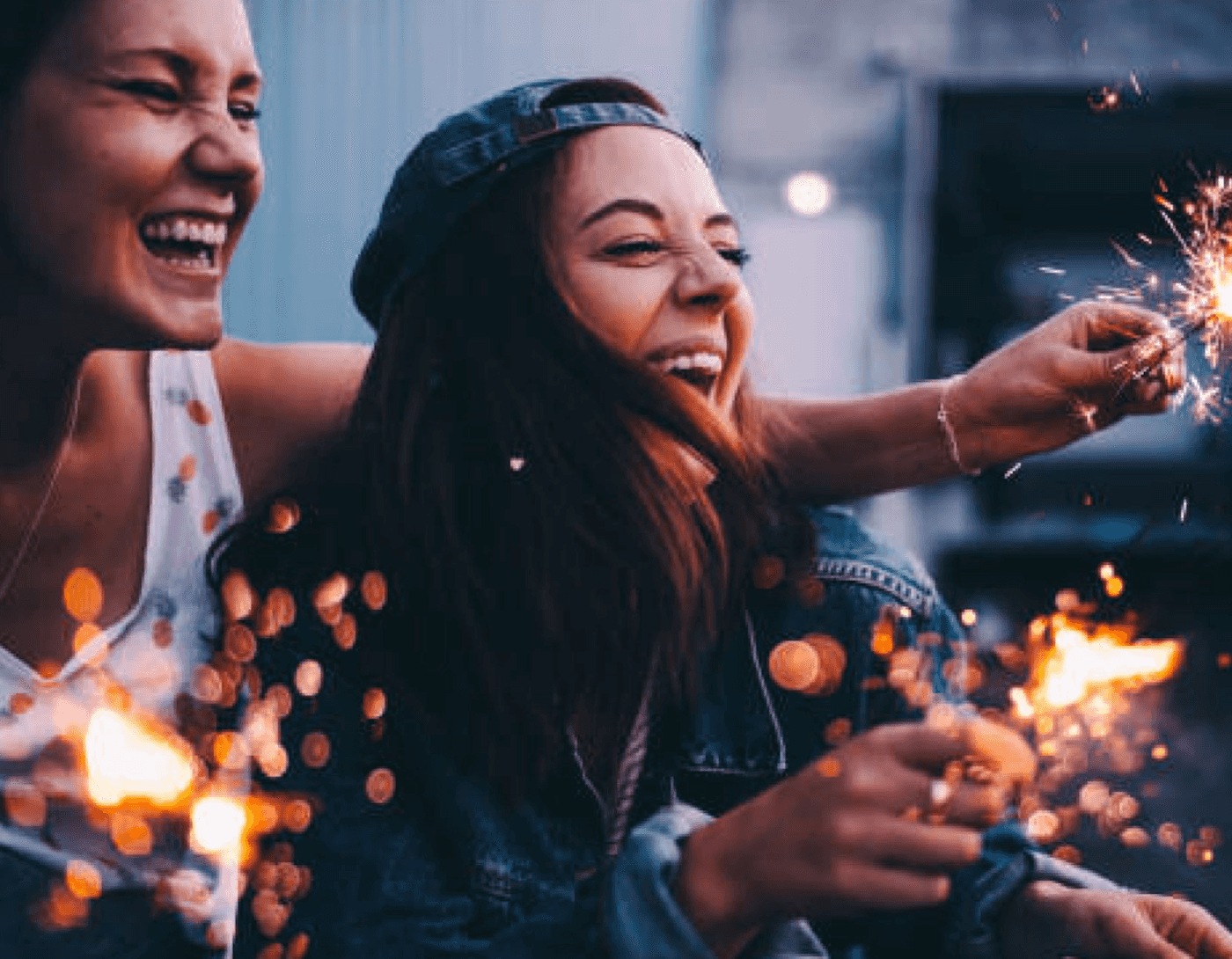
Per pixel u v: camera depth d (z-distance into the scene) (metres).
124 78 0.83
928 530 4.48
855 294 4.64
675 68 3.96
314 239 3.12
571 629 0.93
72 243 0.84
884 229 4.65
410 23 3.18
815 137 4.67
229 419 1.11
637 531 0.92
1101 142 4.69
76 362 0.93
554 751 0.94
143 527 1.06
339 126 3.13
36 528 1.02
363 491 1.03
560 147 0.97
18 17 0.82
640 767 0.94
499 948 0.78
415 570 0.97
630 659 0.94
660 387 0.92
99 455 1.03
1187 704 3.08
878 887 0.68
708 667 0.98
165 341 0.88
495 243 0.97
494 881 0.92
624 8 3.62
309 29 3.13
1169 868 2.51
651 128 0.99
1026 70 4.65
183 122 0.85
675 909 0.72
